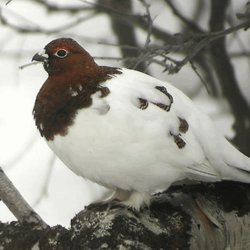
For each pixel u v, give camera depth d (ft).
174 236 30.86
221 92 47.21
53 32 44.37
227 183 34.71
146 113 32.22
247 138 44.34
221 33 37.37
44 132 33.37
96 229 29.89
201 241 31.50
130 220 30.58
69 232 29.89
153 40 49.26
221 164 33.65
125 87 32.63
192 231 31.40
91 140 32.17
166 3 47.34
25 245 29.99
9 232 30.50
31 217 33.88
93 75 33.12
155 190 33.83
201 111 34.19
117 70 33.76
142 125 32.01
